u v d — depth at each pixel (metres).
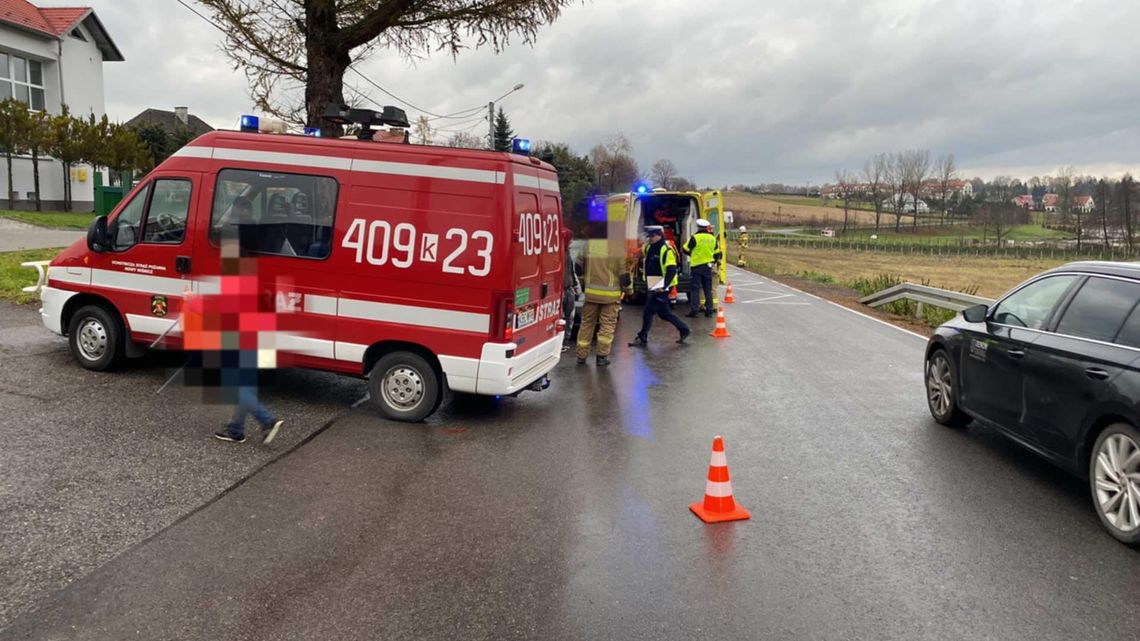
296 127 13.22
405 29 12.59
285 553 4.16
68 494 4.79
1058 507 5.14
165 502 4.78
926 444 6.59
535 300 7.26
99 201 20.47
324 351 6.89
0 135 25.55
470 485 5.34
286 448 5.97
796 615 3.65
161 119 66.62
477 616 3.57
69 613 3.47
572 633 3.45
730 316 15.91
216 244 7.08
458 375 6.66
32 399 6.69
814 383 9.11
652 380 9.19
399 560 4.13
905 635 3.50
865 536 4.61
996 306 6.40
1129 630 3.57
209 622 3.45
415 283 6.66
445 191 6.59
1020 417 5.70
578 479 5.53
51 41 30.94
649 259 11.63
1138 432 4.46
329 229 6.79
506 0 12.02
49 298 7.80
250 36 11.76
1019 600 3.84
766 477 5.68
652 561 4.20
